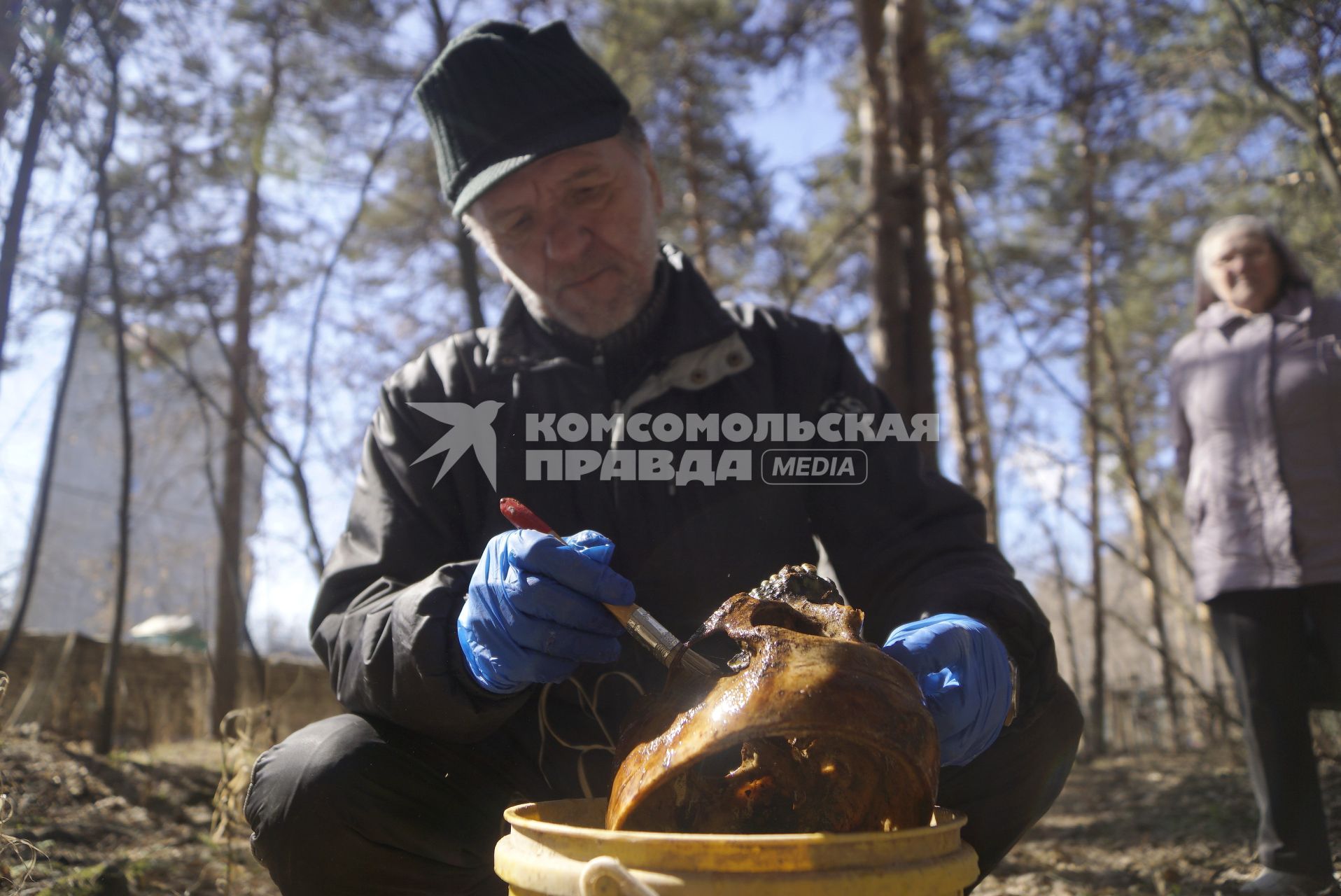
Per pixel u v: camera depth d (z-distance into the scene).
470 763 1.57
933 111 7.13
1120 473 8.06
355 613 1.53
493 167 1.77
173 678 8.17
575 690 1.66
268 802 1.50
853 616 1.08
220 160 4.87
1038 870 3.00
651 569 1.72
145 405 10.31
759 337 1.88
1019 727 1.56
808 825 1.07
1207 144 6.89
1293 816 2.52
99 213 3.63
